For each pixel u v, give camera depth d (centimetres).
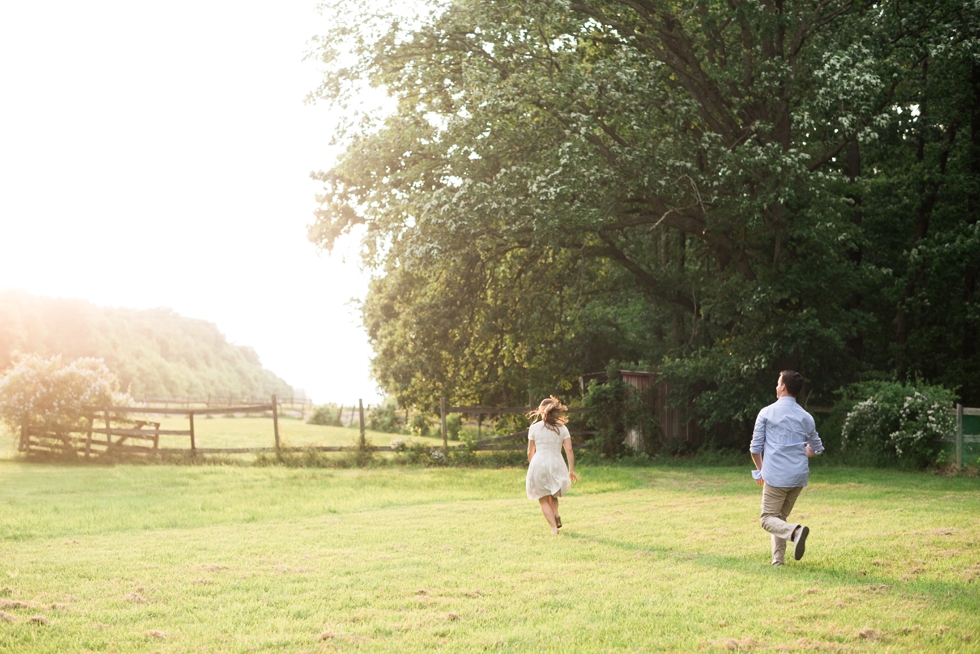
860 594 644
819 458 1920
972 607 604
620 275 2678
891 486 1510
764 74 2041
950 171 2542
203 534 1008
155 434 2186
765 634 536
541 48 2141
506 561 801
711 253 2586
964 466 1706
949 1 2114
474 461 2120
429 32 2178
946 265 2327
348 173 2419
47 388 2217
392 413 4041
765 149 1969
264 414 6694
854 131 2022
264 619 583
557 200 1952
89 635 538
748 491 1498
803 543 740
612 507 1264
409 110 2431
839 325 2088
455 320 2394
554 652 497
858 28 2136
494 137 2050
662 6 2128
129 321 16062
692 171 2023
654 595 648
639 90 1988
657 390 2259
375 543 924
